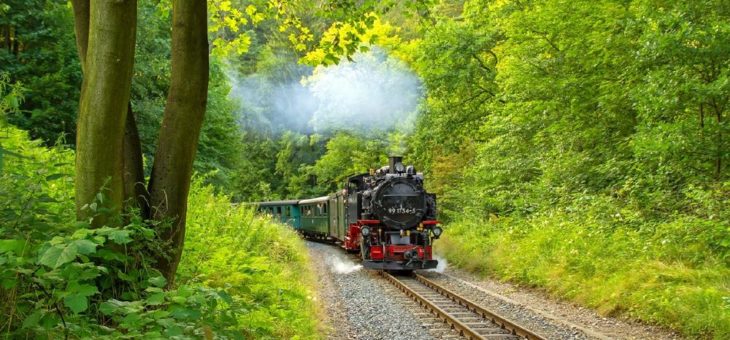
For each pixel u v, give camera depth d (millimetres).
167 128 4793
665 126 10062
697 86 9578
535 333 7828
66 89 15312
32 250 3066
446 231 21453
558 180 16078
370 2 7078
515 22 16109
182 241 4840
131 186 4633
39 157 5910
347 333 8500
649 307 8688
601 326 8742
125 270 4004
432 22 7711
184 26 4762
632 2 12141
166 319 3232
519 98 15945
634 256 10719
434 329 8750
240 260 8836
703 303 8102
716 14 10023
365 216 17234
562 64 14953
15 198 3438
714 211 9930
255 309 5941
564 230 13383
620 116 13664
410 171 16906
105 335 3307
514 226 16422
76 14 4504
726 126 9750
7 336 2992
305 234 30750
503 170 19297
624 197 13367
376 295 11914
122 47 3861
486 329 8594
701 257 9750
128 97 4023
